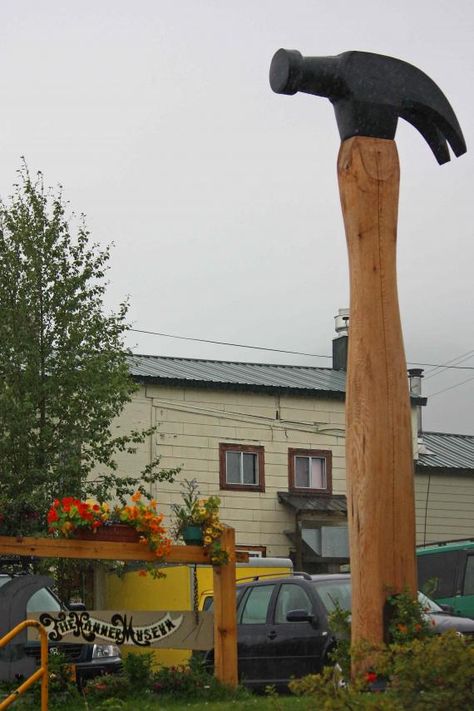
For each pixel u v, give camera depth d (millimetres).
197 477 31703
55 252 25000
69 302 24734
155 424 31484
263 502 32500
